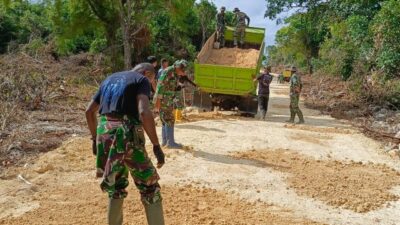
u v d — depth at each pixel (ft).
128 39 85.20
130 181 24.26
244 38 61.16
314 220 20.81
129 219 19.29
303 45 173.17
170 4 91.15
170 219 19.66
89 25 95.50
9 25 108.06
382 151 35.45
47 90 49.88
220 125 42.47
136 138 15.24
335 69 92.99
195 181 25.34
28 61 67.56
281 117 54.08
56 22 93.35
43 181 24.09
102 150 15.34
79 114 43.62
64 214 19.83
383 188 25.80
